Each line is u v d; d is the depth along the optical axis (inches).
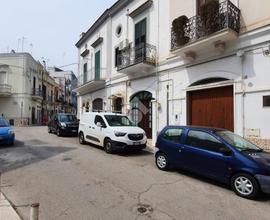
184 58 476.7
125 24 674.2
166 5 534.0
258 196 226.4
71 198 211.6
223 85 407.2
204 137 276.8
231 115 400.5
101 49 802.2
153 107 552.7
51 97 1867.6
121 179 270.1
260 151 259.3
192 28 430.9
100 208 192.4
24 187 237.9
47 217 175.2
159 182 263.6
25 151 422.0
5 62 1304.1
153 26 569.9
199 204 206.5
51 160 355.9
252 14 373.7
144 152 452.8
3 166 316.2
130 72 624.1
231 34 374.6
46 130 883.4
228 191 242.2
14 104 1300.4
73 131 676.7
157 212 187.8
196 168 274.1
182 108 483.2
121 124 464.1
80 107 1018.7
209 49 427.5
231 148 246.4
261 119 354.6
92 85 818.8
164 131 326.6
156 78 554.3
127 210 189.9
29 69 1352.1
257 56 364.2
